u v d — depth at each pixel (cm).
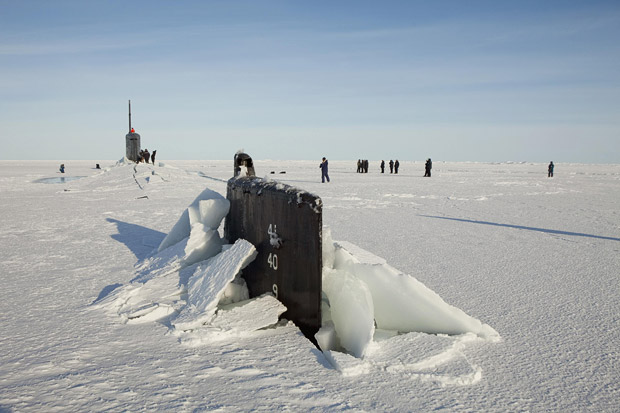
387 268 319
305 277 292
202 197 495
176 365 236
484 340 303
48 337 276
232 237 432
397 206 1334
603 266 558
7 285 416
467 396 219
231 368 234
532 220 1052
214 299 310
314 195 284
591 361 272
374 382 226
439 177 3516
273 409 192
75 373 222
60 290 398
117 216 1021
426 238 764
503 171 5853
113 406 189
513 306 387
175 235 511
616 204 1503
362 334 267
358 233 813
